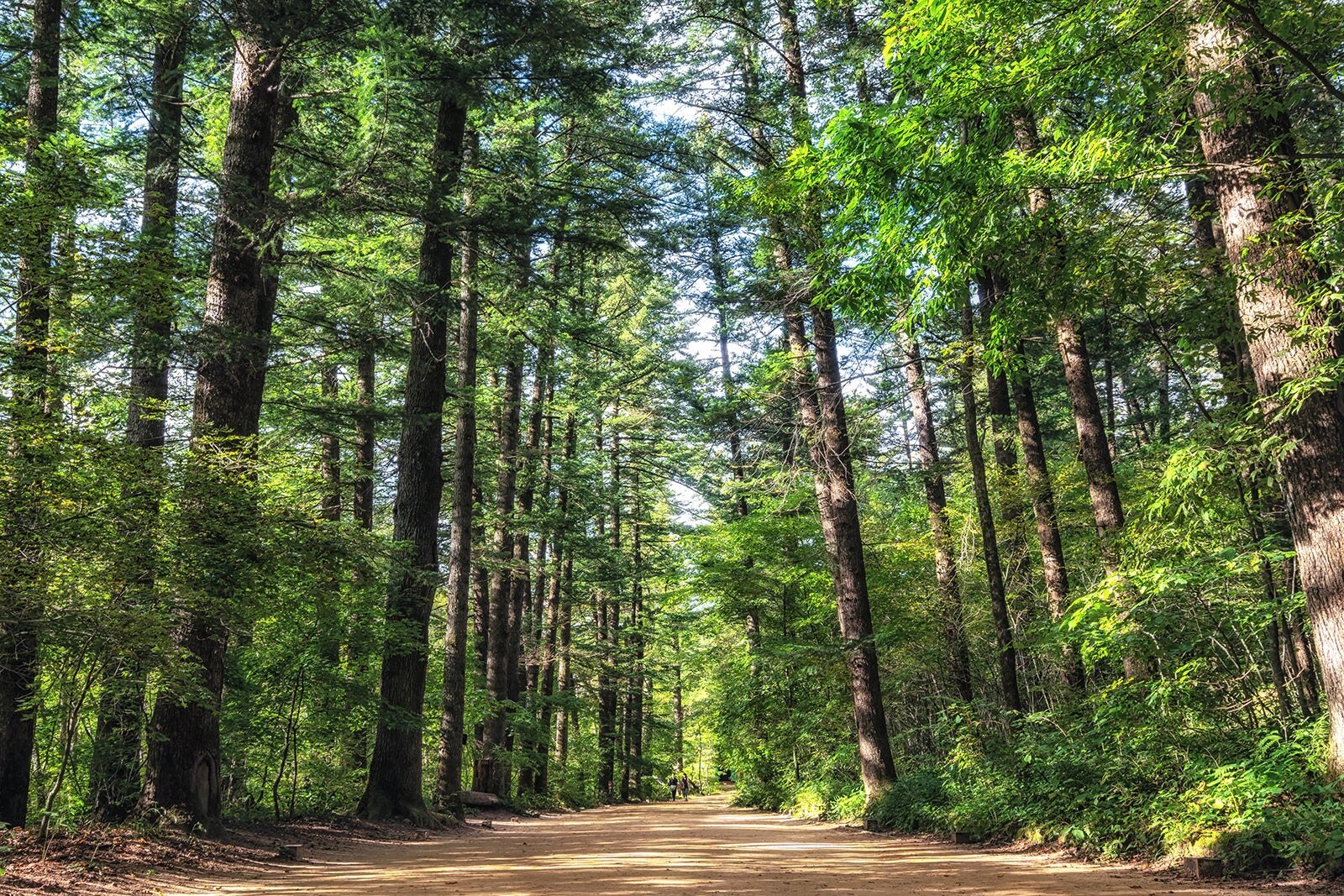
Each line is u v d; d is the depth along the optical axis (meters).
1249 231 7.78
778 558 22.61
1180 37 7.07
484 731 22.69
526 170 15.20
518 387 23.20
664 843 12.19
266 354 10.38
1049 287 9.30
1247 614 9.12
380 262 17.02
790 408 17.94
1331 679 7.34
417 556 14.74
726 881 7.62
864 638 15.87
